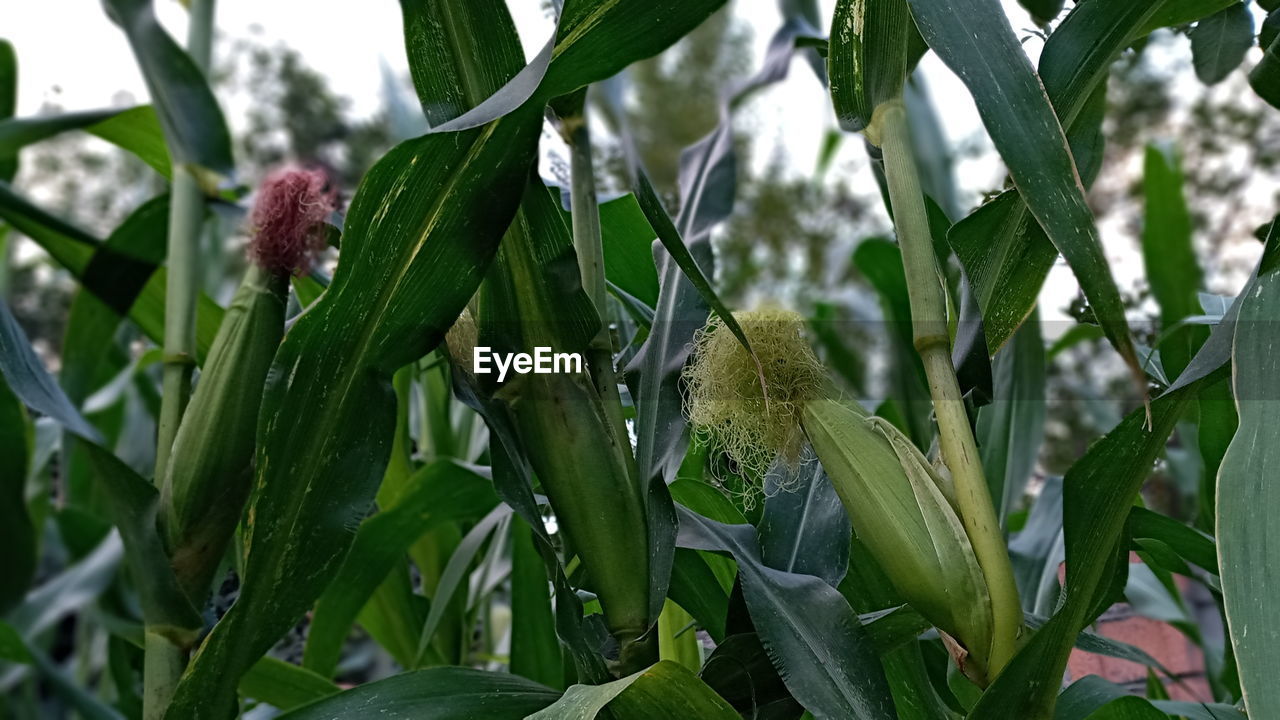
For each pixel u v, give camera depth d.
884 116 0.61
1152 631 1.53
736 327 0.56
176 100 0.70
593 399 0.62
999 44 0.49
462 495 0.98
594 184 0.69
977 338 0.61
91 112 0.69
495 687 0.61
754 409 0.69
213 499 0.67
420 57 0.57
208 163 0.72
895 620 0.67
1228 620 0.42
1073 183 0.48
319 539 0.60
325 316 0.57
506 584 1.61
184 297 0.72
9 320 0.61
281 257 0.70
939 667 0.89
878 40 0.59
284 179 0.70
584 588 0.72
